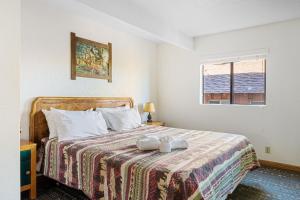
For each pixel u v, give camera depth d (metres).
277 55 3.38
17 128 0.90
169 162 1.71
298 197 2.37
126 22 2.59
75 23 3.13
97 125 2.88
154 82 4.72
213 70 4.16
